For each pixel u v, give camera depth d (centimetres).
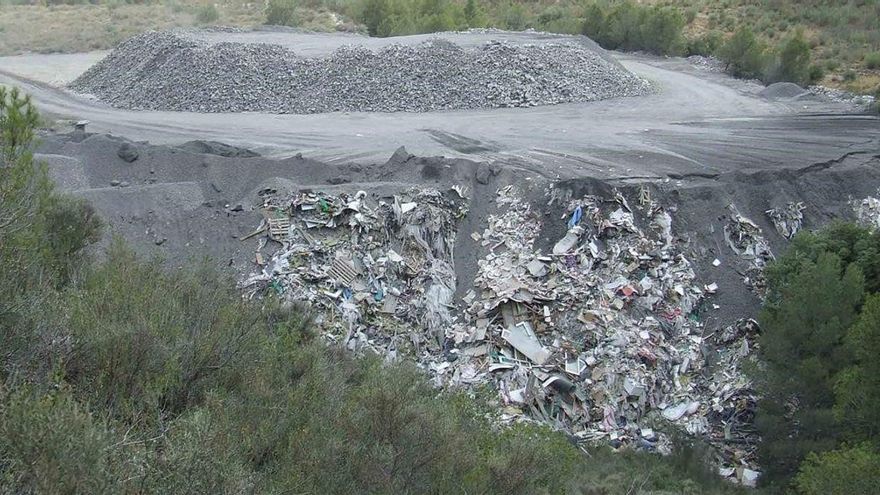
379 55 4019
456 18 5709
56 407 848
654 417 2169
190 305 1447
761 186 2780
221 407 1160
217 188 2684
